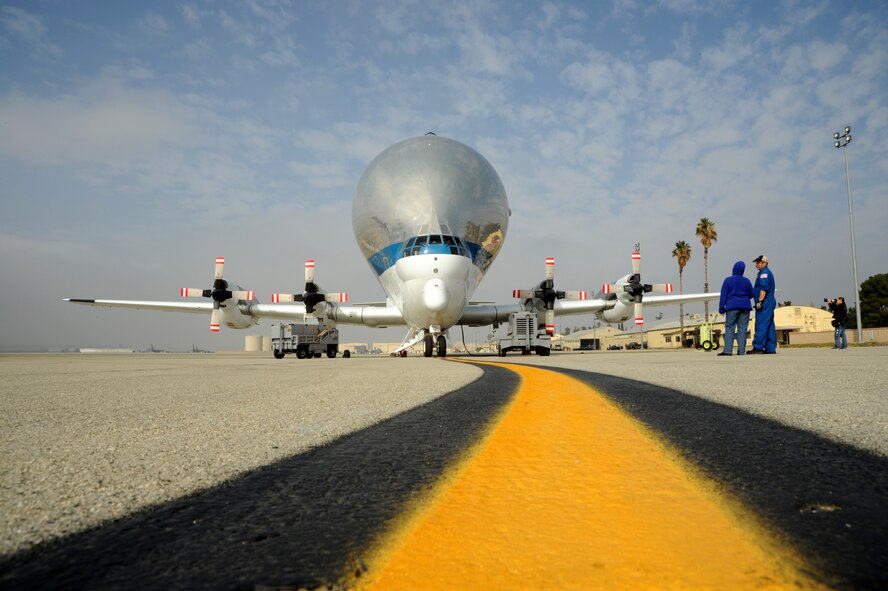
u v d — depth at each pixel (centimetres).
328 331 2884
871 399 410
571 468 202
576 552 115
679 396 444
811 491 164
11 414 403
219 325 3100
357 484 186
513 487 176
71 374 1015
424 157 3050
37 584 103
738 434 268
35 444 276
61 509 158
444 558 113
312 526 140
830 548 114
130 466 221
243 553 120
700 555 112
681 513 143
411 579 102
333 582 102
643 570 103
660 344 8531
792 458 212
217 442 278
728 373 718
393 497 168
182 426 338
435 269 2414
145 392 597
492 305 3512
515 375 779
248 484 188
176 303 3331
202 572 109
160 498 170
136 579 106
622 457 219
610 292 3120
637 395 455
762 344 1495
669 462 208
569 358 1836
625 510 147
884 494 159
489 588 95
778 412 344
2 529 139
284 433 304
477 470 203
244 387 659
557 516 143
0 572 110
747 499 155
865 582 96
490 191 3119
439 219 2680
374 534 132
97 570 111
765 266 1500
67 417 385
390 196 2941
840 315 2192
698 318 6284
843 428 282
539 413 356
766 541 120
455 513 148
